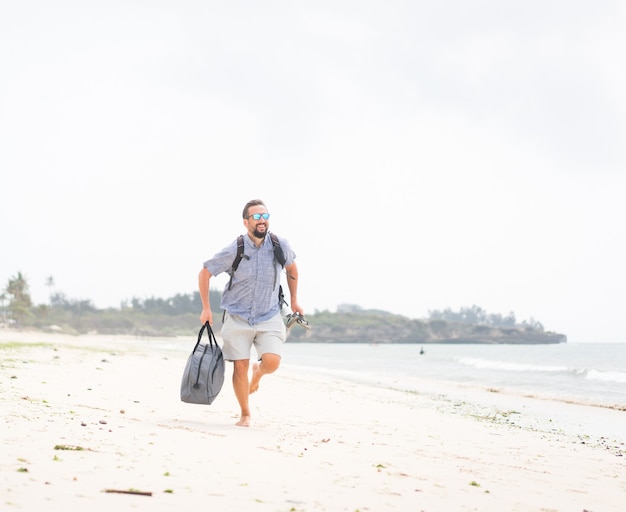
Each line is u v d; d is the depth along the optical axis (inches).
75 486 118.2
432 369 1339.8
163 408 290.0
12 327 5787.4
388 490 143.2
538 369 1323.8
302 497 128.0
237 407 322.0
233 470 149.1
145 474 135.0
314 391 506.3
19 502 103.6
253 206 238.2
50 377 407.2
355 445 219.3
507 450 245.6
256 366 261.0
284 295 253.1
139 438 183.6
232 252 238.5
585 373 1112.2
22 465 131.9
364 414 346.6
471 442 262.4
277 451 185.6
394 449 218.5
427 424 320.5
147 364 743.7
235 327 244.2
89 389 347.9
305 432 243.9
